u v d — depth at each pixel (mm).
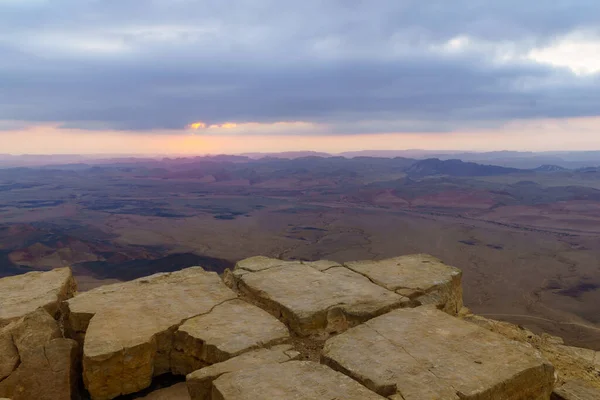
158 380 6035
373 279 7906
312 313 6453
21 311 6867
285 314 6660
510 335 7562
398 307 6801
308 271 8328
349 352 5223
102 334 5852
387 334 5648
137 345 5609
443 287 7703
